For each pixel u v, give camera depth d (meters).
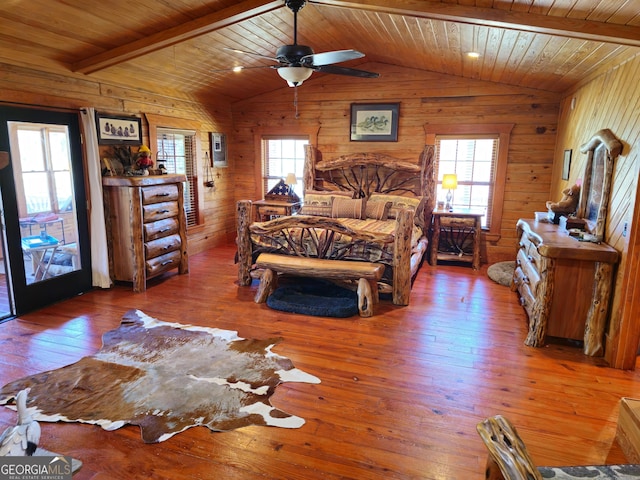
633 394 2.74
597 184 3.66
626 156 3.09
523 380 2.90
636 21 2.59
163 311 4.15
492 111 5.76
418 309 4.27
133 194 4.55
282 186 6.64
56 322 3.83
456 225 5.81
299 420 2.43
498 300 4.54
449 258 5.94
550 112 5.53
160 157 5.69
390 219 5.77
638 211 2.86
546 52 3.75
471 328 3.79
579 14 2.66
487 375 2.96
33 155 3.98
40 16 3.27
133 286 4.79
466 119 5.89
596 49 3.28
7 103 3.65
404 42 4.68
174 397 2.64
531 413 2.53
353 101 6.36
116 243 4.79
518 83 5.42
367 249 4.46
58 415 2.45
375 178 6.42
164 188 5.02
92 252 4.70
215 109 6.68
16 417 2.44
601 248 3.18
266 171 7.20
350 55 3.21
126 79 4.92
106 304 4.32
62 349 3.29
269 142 7.09
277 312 4.14
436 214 5.84
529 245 4.08
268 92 6.80
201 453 2.16
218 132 6.79
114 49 4.01
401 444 2.24
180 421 2.41
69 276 4.48
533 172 5.74
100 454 2.15
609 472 1.56
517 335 3.66
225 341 3.46
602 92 3.71
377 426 2.38
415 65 5.77
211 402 2.60
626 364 3.07
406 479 2.00
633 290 2.95
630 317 2.99
